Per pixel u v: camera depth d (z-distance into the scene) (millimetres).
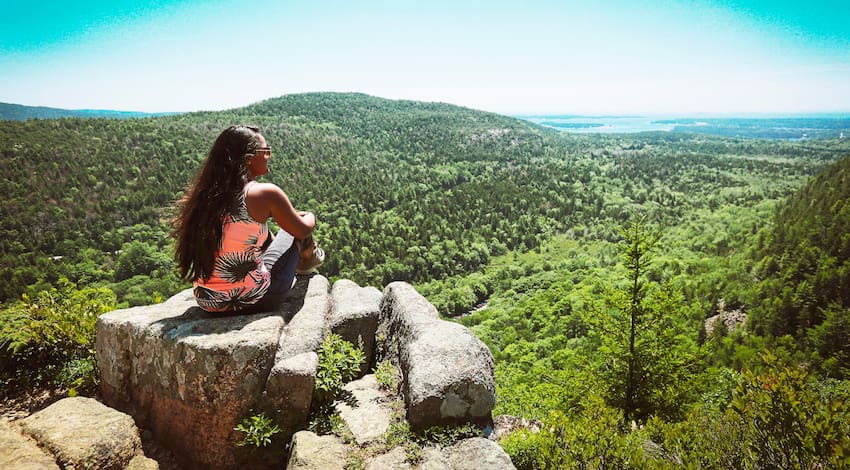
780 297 58844
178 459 2557
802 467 2537
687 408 9016
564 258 123125
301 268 3537
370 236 131500
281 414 2471
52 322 3688
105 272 86688
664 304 9539
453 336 2877
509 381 30219
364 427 2539
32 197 105438
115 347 2875
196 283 2818
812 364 38750
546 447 2701
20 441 2203
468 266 124938
